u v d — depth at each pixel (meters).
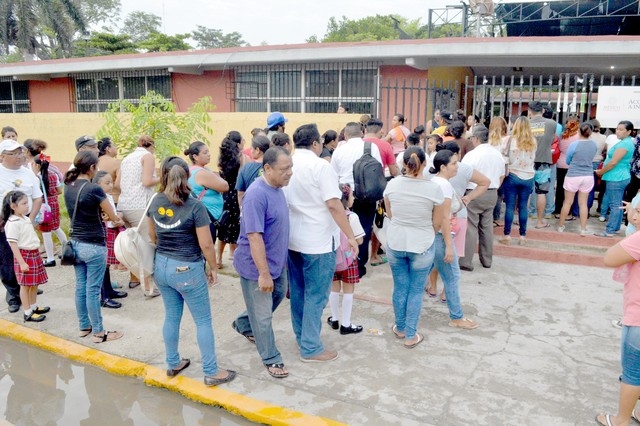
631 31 15.59
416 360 4.32
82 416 3.88
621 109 8.17
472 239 6.39
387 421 3.51
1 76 15.96
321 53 10.88
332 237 4.16
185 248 3.83
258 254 3.77
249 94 12.77
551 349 4.51
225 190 5.87
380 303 5.55
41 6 32.50
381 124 6.23
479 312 5.30
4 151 5.49
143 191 5.76
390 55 10.23
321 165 3.98
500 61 10.77
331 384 3.98
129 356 4.55
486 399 3.75
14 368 4.59
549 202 8.01
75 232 4.61
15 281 5.49
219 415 3.79
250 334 4.63
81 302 4.84
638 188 7.57
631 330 3.18
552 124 7.18
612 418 3.41
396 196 4.34
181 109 13.62
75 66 13.90
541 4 14.73
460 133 6.38
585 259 6.76
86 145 5.77
